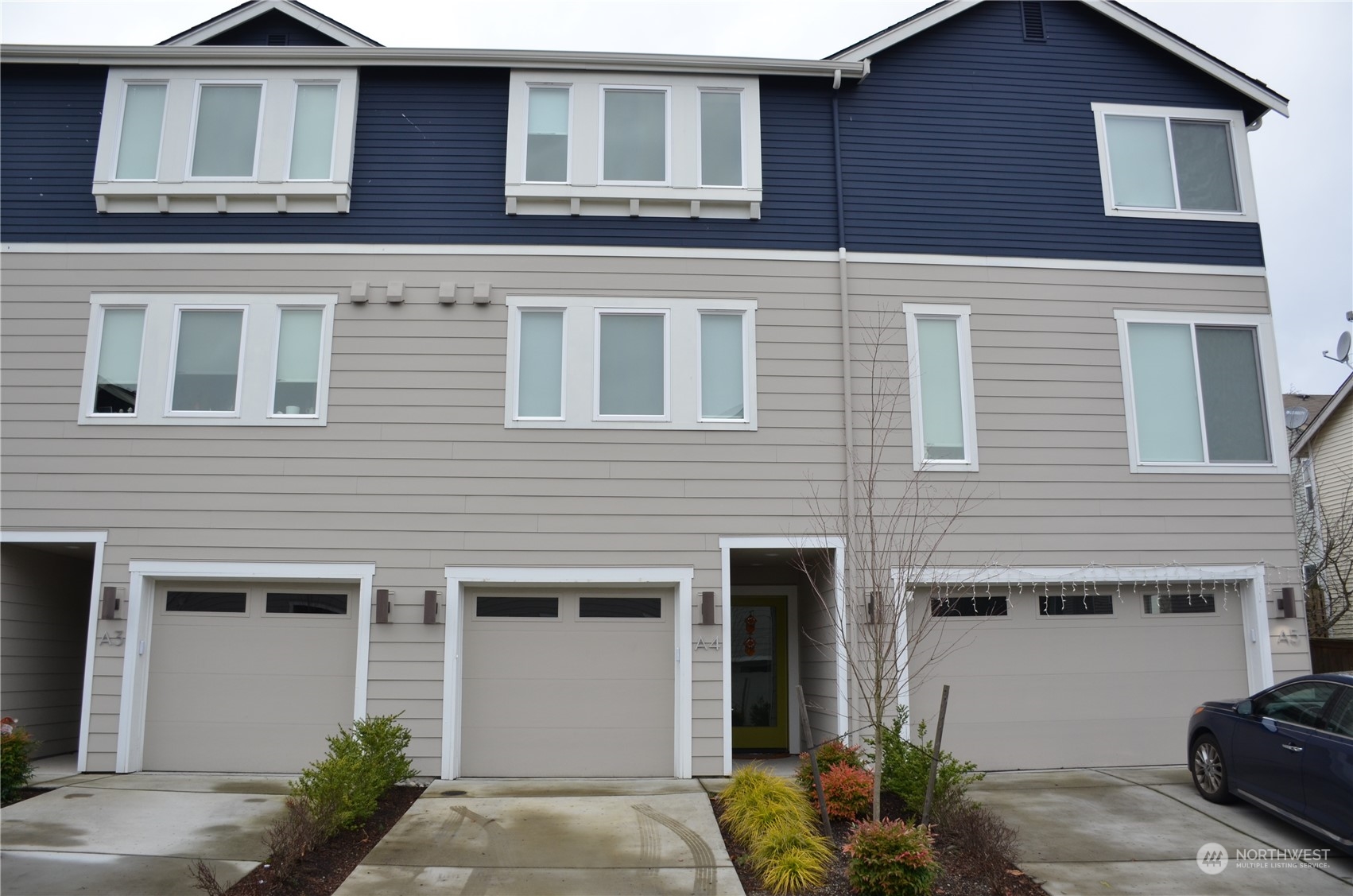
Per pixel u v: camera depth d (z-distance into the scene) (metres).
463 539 11.36
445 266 11.95
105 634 11.15
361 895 7.34
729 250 12.13
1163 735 11.66
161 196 11.86
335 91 12.29
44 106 12.26
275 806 9.52
